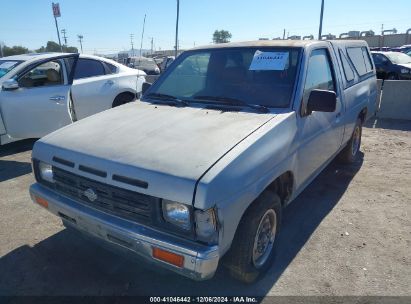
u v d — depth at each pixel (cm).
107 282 295
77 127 316
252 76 349
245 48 374
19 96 572
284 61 342
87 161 257
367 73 555
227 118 299
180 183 216
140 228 235
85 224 264
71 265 317
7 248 343
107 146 264
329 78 402
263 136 264
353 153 566
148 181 225
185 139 261
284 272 305
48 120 610
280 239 357
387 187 483
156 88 403
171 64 420
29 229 379
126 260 323
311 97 314
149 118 314
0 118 558
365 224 386
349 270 308
